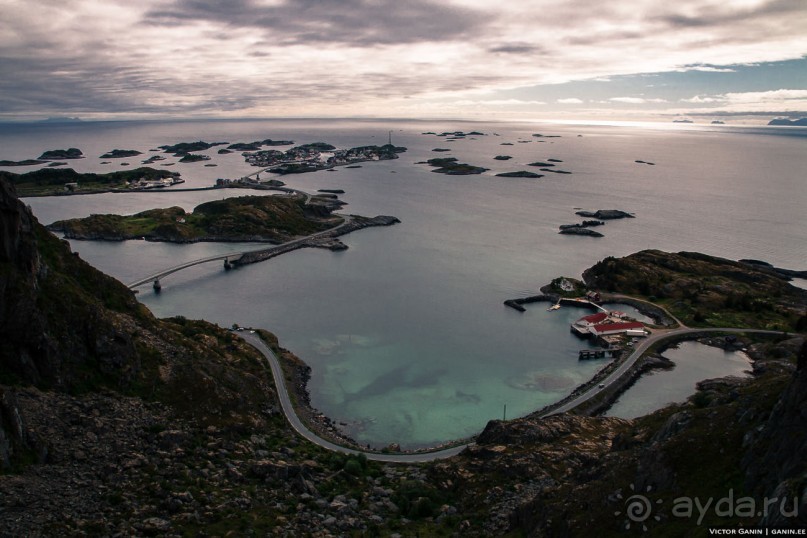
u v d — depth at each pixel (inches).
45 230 5413.4
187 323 7268.7
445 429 5959.6
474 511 3764.8
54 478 3157.0
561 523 2945.4
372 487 4237.2
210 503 3326.8
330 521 3452.3
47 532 2679.6
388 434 5836.6
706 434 2878.9
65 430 3631.9
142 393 4471.0
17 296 4018.2
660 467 2844.5
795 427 2345.0
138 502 3174.2
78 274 5364.2
